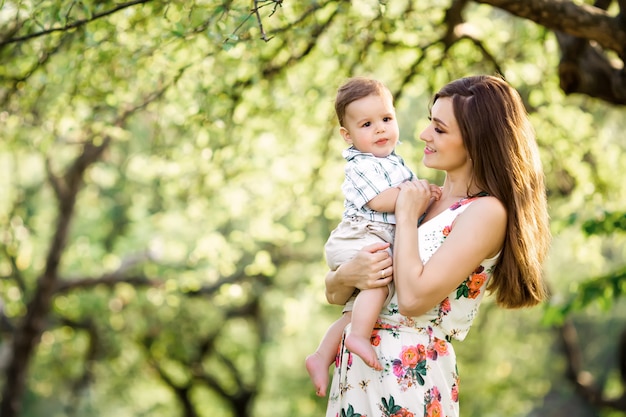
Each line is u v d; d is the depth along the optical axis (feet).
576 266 41.22
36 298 34.78
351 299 11.39
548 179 27.78
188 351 46.68
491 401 53.06
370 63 22.98
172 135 27.35
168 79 20.17
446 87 10.64
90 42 17.07
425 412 10.42
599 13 15.40
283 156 26.76
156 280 36.32
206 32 16.06
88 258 40.88
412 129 30.12
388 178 11.05
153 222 37.73
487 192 10.49
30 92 20.07
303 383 51.01
